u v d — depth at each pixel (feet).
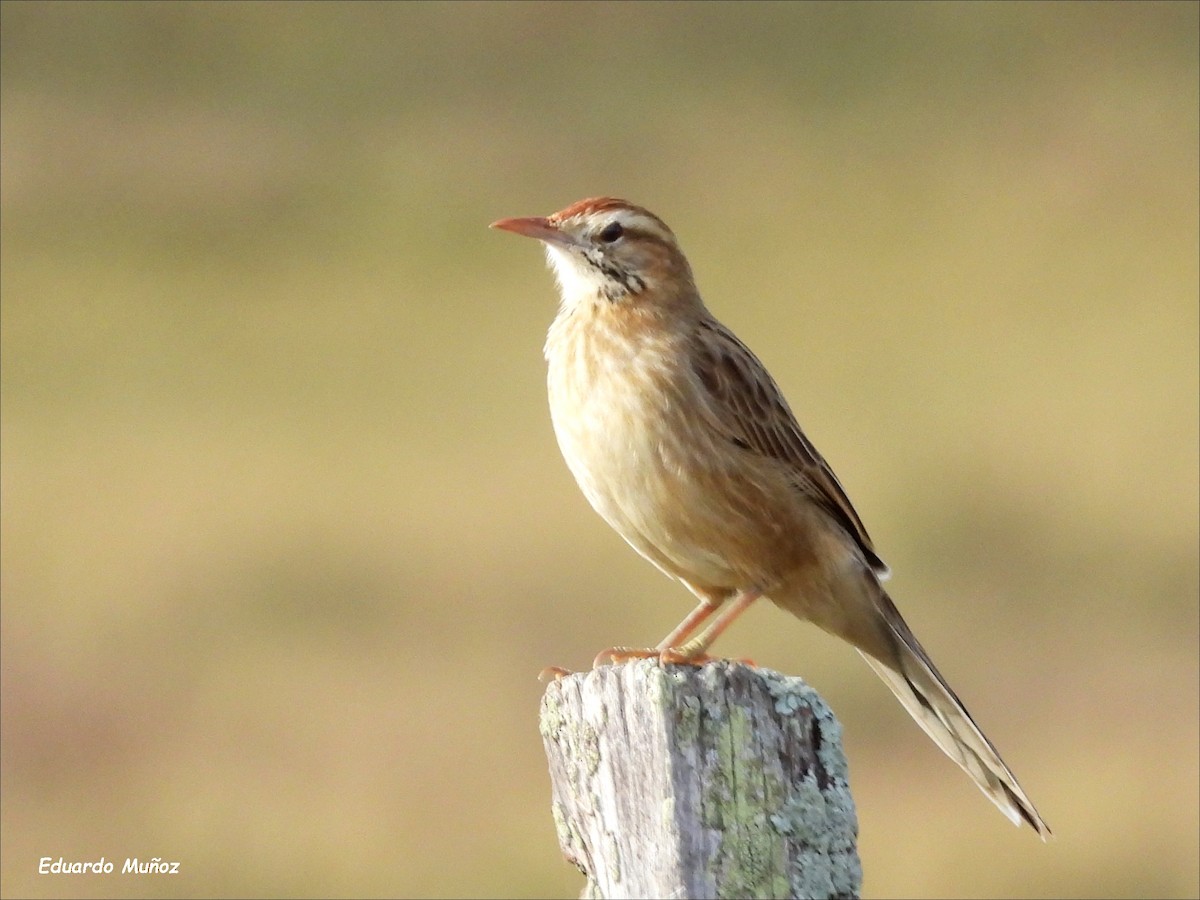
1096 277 85.40
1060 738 49.08
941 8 120.67
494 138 107.76
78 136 106.83
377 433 70.08
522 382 76.02
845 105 109.81
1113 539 61.11
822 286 88.79
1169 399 70.59
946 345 78.74
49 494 63.82
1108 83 111.96
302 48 116.16
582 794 19.26
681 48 116.88
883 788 45.47
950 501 63.46
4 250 93.61
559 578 56.34
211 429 71.26
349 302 88.07
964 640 55.72
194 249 94.89
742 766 18.60
